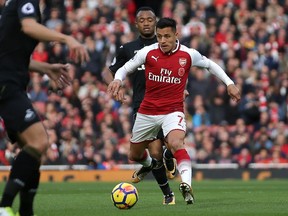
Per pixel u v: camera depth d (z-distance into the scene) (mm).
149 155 19047
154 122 17781
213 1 47531
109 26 44375
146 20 19891
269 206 17797
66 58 41469
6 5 13320
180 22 45562
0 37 13219
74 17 45062
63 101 39250
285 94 42094
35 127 12883
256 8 47156
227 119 40750
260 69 43375
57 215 15516
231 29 45156
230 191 25266
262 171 37500
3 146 36219
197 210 16500
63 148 37031
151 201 19750
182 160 17000
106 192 25062
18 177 12875
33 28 12633
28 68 13500
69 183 33250
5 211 12695
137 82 19625
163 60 17531
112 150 37406
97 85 40531
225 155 37844
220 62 43406
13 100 13023
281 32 45219
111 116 38469
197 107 40062
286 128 41031
